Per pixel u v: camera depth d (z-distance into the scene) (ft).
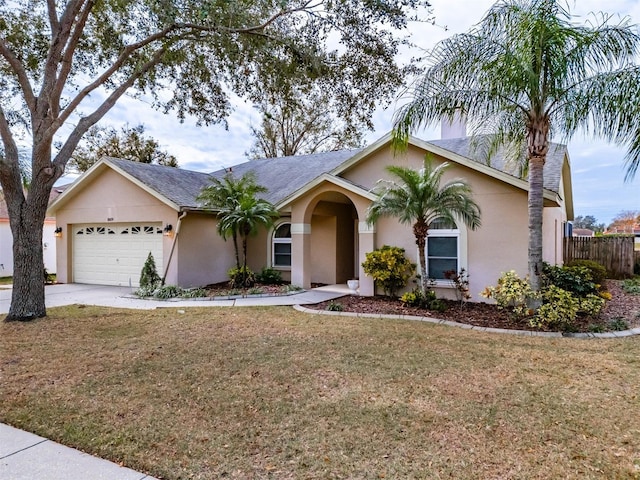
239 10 30.58
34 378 18.56
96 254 53.62
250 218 43.93
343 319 30.91
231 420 14.35
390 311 33.86
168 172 56.18
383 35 33.17
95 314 33.06
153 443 12.87
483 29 28.99
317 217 51.90
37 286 31.40
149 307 36.42
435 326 28.40
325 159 63.98
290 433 13.42
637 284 50.26
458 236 38.09
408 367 19.67
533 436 13.15
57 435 13.46
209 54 38.09
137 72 34.71
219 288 47.21
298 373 18.94
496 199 36.45
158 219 47.57
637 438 13.03
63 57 31.65
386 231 41.27
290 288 43.91
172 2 28.55
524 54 26.86
